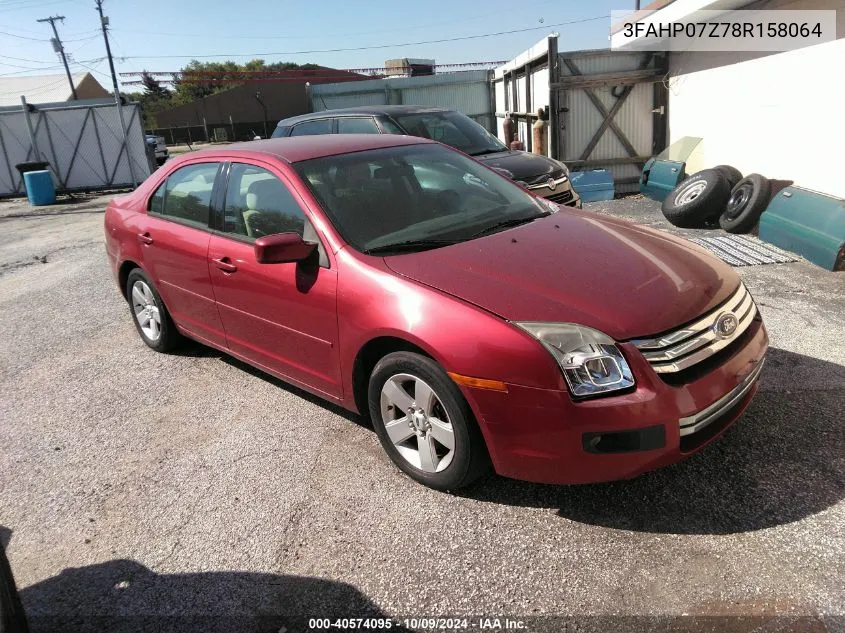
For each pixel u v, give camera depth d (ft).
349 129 27.81
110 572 9.18
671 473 10.06
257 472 11.27
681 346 8.75
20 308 23.02
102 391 15.25
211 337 14.61
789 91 24.54
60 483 11.58
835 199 20.45
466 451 9.36
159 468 11.72
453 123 27.91
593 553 8.60
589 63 35.09
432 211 12.16
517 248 10.64
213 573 8.95
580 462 8.59
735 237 24.26
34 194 58.49
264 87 189.16
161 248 14.99
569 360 8.46
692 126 32.35
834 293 17.52
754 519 8.91
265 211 12.39
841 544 8.30
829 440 10.52
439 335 9.12
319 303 10.98
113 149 64.85
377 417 10.68
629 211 31.12
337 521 9.75
